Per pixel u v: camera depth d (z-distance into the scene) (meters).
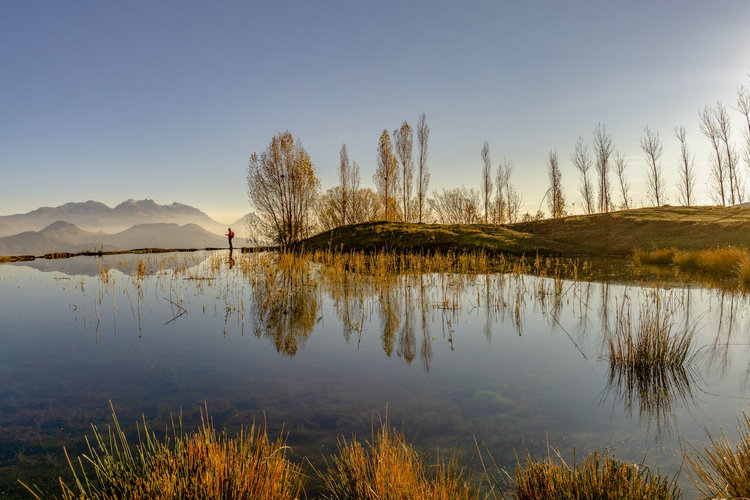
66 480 3.74
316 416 5.00
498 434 4.45
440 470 3.66
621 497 2.89
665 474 3.58
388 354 7.55
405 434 4.48
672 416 4.78
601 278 15.89
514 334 8.64
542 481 3.10
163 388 6.07
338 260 21.75
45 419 5.07
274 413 5.12
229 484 3.08
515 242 27.78
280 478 3.30
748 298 11.44
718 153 40.69
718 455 3.43
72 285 17.20
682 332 8.20
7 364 7.27
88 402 5.59
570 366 6.67
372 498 3.04
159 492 3.00
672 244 24.47
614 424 4.63
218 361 7.30
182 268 20.84
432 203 53.16
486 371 6.51
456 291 13.65
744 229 23.50
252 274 19.16
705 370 6.24
